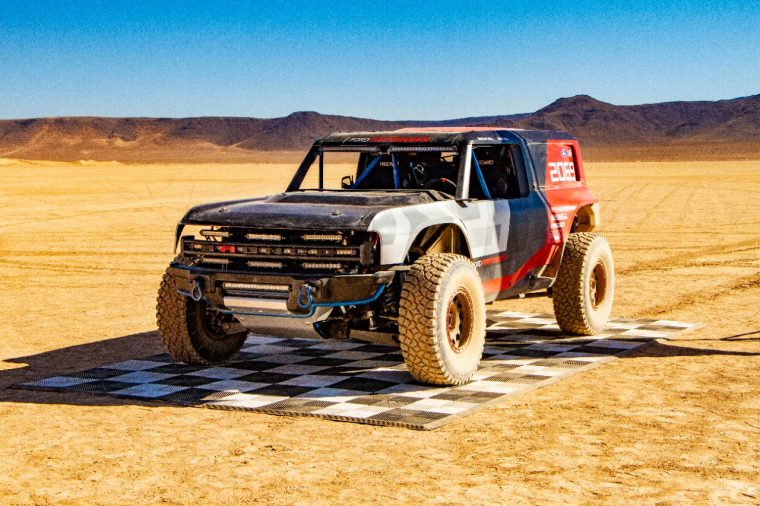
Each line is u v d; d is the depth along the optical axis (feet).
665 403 22.06
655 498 15.60
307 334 24.02
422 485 16.40
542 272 29.86
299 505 15.51
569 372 25.40
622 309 37.27
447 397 22.81
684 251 59.67
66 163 435.94
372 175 28.73
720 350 28.48
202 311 26.71
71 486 16.70
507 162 28.91
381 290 22.74
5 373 26.63
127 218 94.58
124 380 25.36
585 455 18.04
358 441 19.24
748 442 18.83
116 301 41.32
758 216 89.04
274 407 22.06
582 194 32.17
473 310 24.40
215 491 16.30
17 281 48.60
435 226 25.40
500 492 15.97
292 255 23.03
